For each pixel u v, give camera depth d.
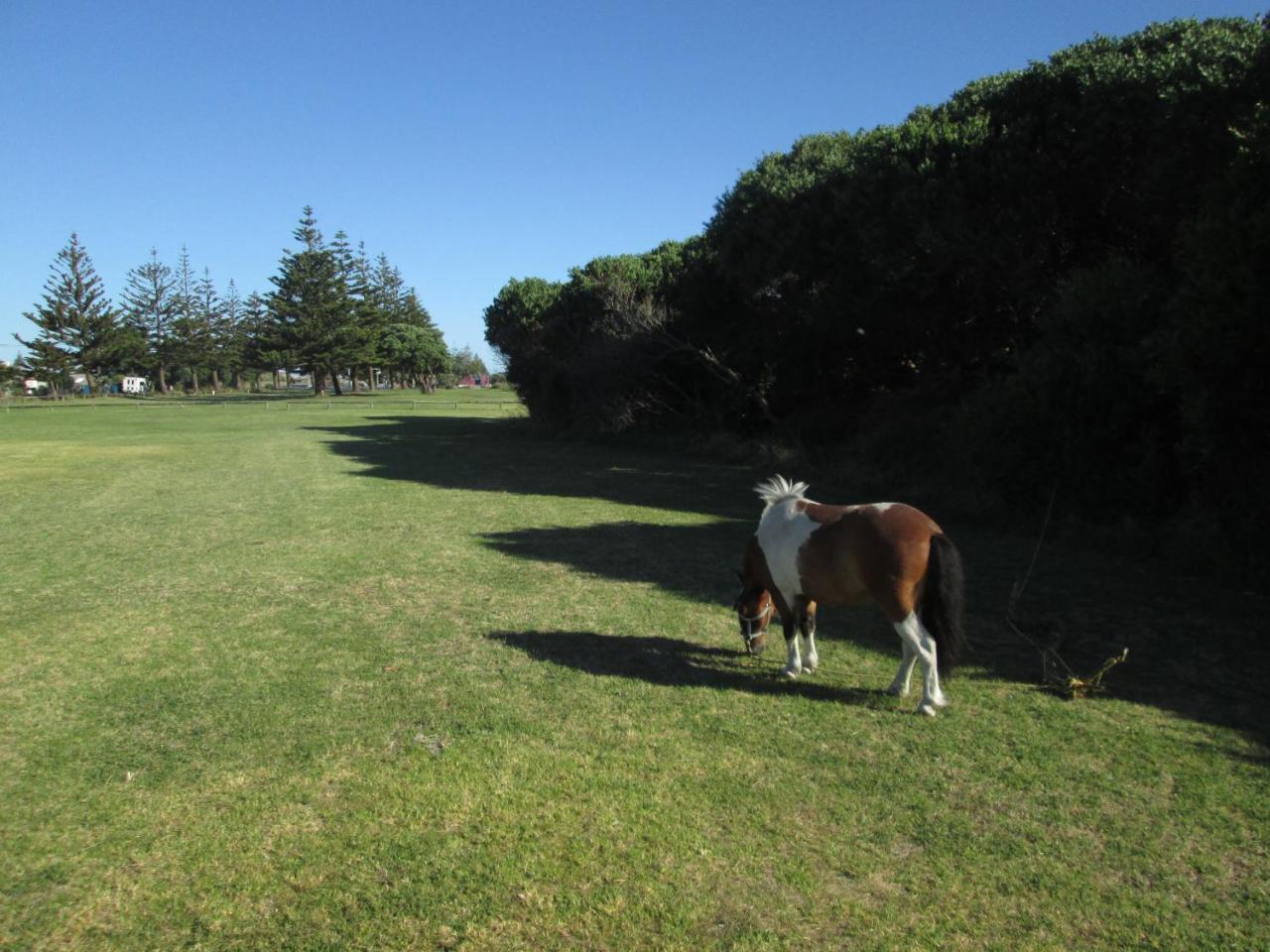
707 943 3.11
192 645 6.67
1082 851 3.74
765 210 17.88
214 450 24.84
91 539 11.15
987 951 3.10
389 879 3.49
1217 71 10.46
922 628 5.14
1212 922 3.27
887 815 4.03
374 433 32.34
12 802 4.13
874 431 16.97
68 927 3.19
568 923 3.21
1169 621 7.24
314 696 5.54
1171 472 9.98
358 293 76.69
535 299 33.34
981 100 14.82
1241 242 7.88
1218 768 4.55
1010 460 11.55
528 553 10.29
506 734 4.94
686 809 4.06
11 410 53.25
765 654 6.50
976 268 13.61
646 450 24.59
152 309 82.19
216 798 4.17
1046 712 5.31
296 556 10.09
